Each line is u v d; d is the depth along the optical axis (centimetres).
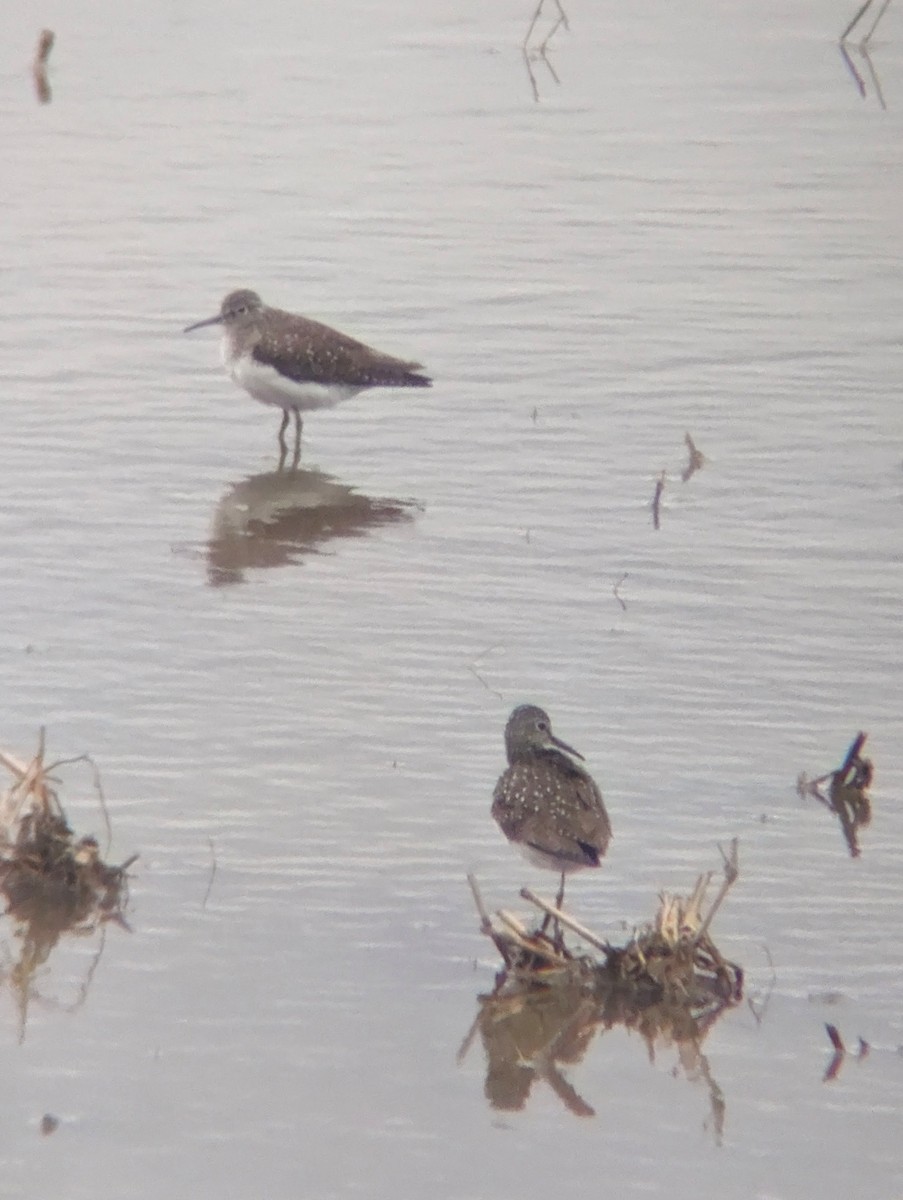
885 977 1169
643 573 1691
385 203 2598
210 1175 965
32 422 1975
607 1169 986
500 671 1516
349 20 3397
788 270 2405
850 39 3334
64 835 1245
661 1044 1112
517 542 1750
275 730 1419
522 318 2258
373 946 1182
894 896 1248
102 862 1238
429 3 3509
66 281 2316
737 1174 985
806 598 1644
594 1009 1143
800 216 2581
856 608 1627
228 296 1980
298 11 3434
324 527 1777
